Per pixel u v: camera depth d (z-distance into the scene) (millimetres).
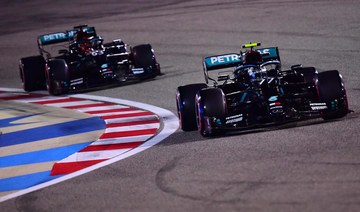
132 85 54969
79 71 54281
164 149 35094
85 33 55656
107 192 28984
